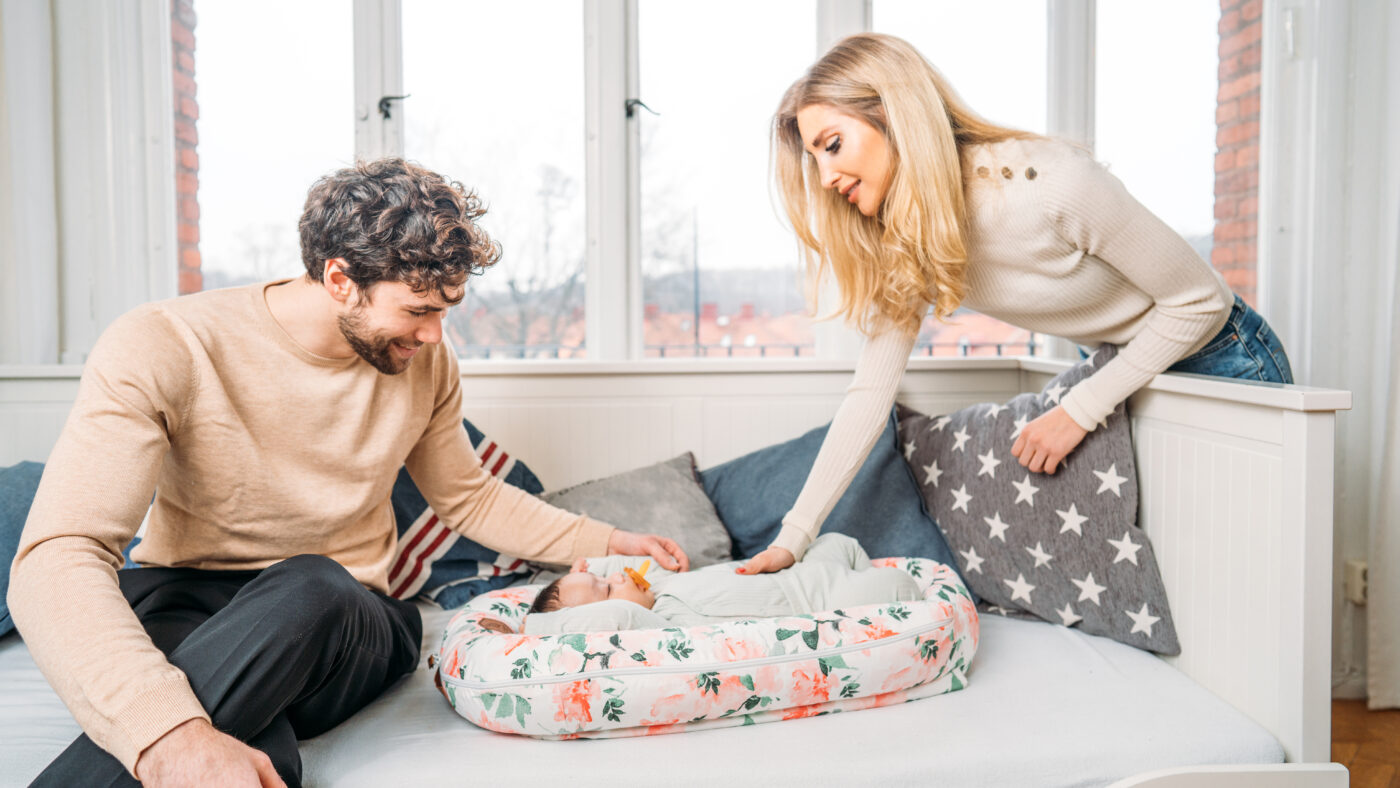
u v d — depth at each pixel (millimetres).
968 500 1652
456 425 1459
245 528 1195
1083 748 1085
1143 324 1417
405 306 1104
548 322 2123
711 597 1319
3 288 1878
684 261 2133
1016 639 1464
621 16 2045
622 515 1774
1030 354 2199
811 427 2033
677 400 2004
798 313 2156
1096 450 1493
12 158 1858
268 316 1181
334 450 1229
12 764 1011
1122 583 1443
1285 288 2020
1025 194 1312
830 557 1457
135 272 1990
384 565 1335
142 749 818
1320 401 1078
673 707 1097
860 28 2084
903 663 1175
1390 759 1660
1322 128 1889
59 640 858
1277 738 1139
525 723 1095
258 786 826
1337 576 1941
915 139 1302
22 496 1562
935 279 1397
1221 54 2125
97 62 1942
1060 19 2104
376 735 1126
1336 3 1868
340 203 1086
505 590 1480
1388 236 1866
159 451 1037
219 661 910
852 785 1033
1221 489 1261
